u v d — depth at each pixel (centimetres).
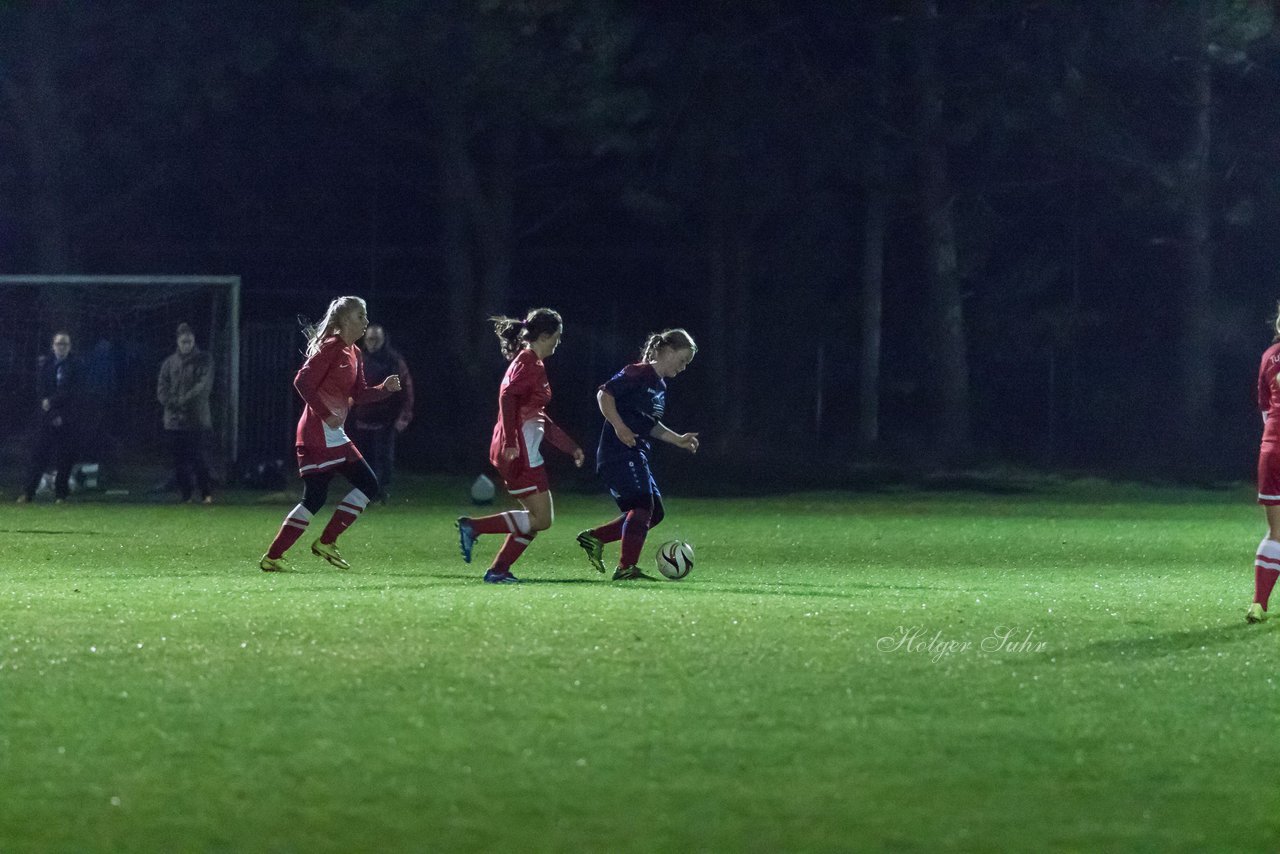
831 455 9162
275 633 2355
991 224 9394
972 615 2673
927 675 2081
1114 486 7906
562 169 9444
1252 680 2081
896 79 8838
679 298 9981
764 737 1727
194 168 9038
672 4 8431
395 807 1468
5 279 6606
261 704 1861
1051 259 9919
